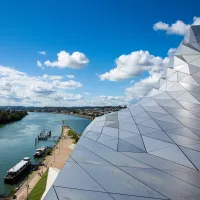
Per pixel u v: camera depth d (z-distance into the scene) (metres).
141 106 25.92
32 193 51.34
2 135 138.00
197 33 36.84
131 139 17.14
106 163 13.21
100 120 21.34
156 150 15.75
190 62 32.91
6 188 57.41
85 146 15.34
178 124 20.50
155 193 10.78
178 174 12.94
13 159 85.12
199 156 15.30
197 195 10.93
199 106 24.97
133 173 12.45
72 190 10.19
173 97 27.70
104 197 9.99
